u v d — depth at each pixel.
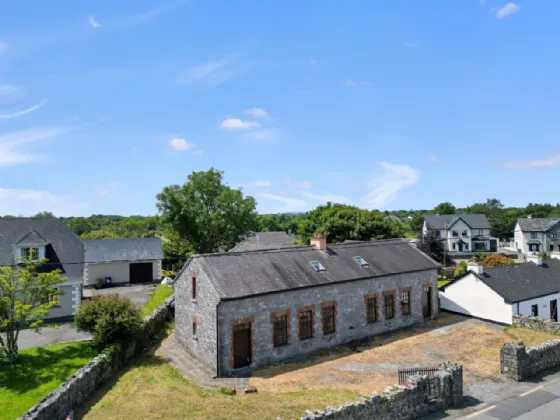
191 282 23.02
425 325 27.59
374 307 25.77
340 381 18.30
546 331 24.50
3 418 14.12
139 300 36.19
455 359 21.00
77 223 91.88
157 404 15.77
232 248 52.72
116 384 17.98
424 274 28.78
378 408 14.00
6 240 30.98
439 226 84.12
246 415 14.85
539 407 15.51
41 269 29.47
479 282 28.44
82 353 20.61
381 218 50.62
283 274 22.84
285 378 18.84
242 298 19.97
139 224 91.50
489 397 16.61
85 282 43.75
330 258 26.16
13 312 19.56
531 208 118.69
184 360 21.75
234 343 20.00
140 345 23.56
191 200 49.59
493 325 27.17
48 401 13.88
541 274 31.27
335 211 53.38
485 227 83.44
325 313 23.41
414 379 15.34
